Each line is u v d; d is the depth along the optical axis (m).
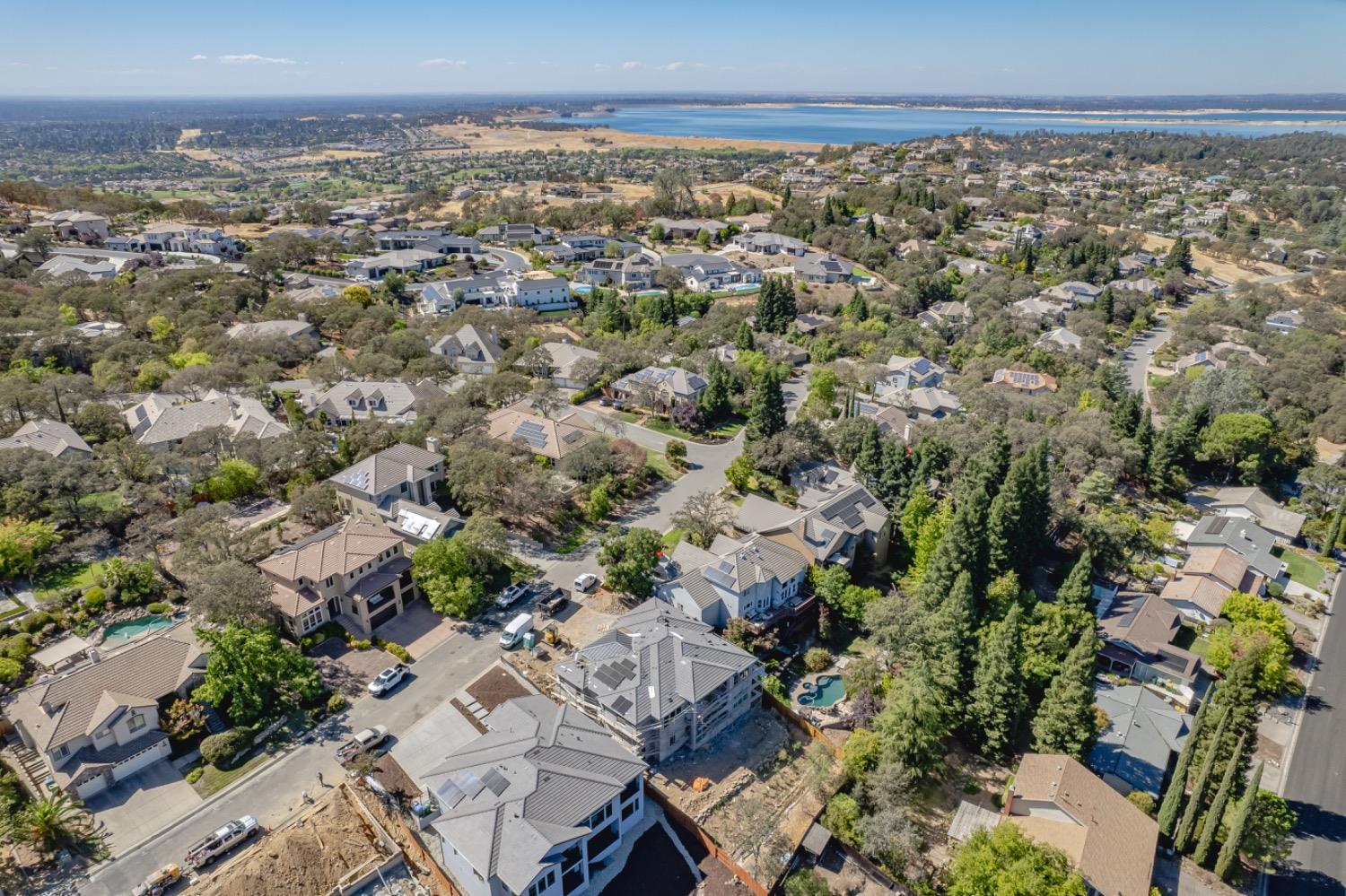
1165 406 136.88
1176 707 68.19
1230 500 104.50
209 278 164.00
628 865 50.84
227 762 55.38
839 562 79.44
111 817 50.84
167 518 81.44
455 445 92.75
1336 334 167.75
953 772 61.28
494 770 50.22
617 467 95.25
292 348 131.88
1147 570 87.75
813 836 52.88
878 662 68.94
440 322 151.38
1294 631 80.31
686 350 144.00
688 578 71.88
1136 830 52.12
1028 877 45.59
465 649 68.06
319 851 48.97
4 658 60.69
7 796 50.50
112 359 118.56
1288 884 53.31
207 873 47.41
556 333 152.62
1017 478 78.19
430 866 48.84
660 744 58.00
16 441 86.06
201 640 60.72
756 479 101.44
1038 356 149.12
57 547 74.31
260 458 89.12
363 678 64.06
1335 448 126.62
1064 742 59.41
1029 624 70.00
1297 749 65.94
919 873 51.59
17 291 144.50
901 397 125.75
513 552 82.69
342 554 70.31
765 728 62.97
